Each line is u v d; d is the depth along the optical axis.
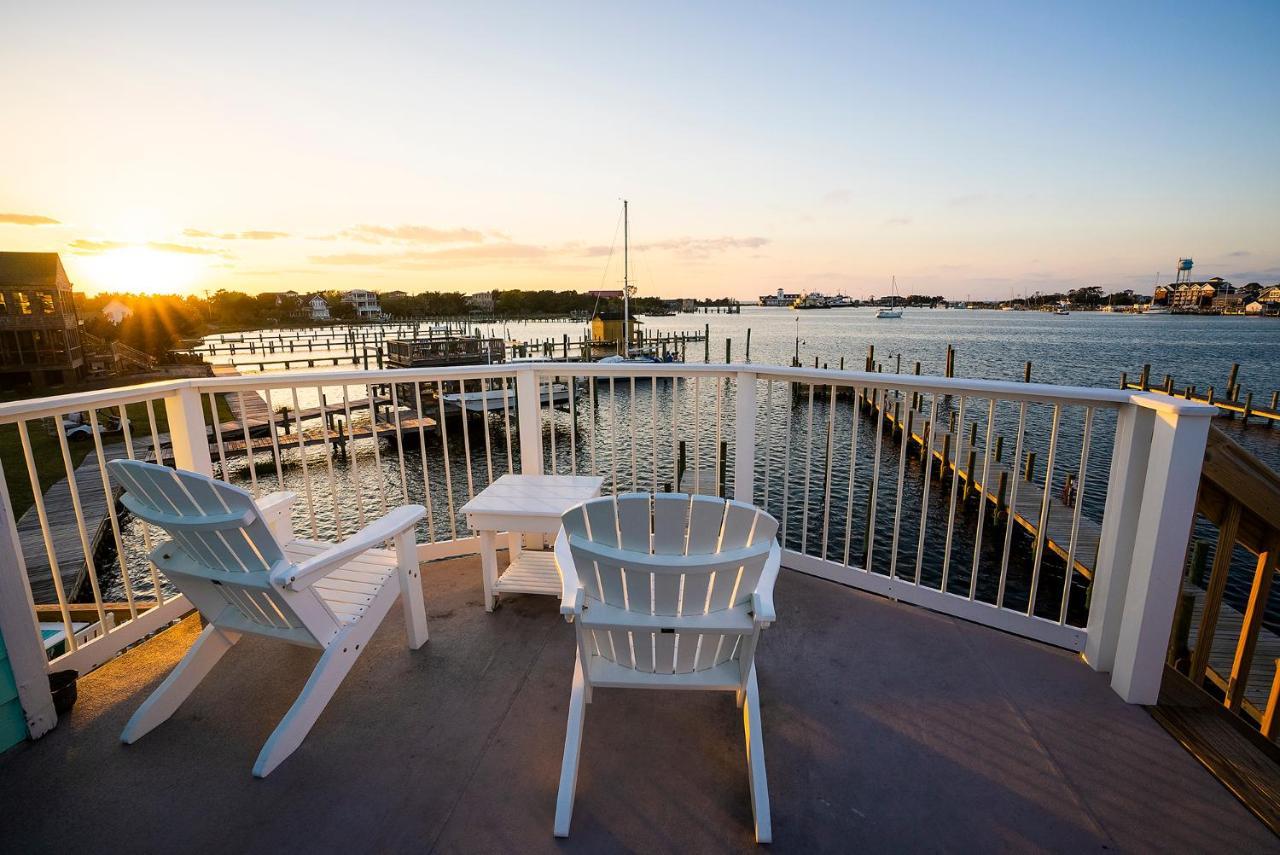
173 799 1.71
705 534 1.64
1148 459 2.07
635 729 1.98
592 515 1.67
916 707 2.10
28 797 1.72
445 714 2.08
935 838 1.55
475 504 2.73
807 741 1.93
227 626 2.04
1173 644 6.45
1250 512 2.15
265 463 19.00
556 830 1.54
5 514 1.83
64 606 2.34
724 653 1.78
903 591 2.86
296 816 1.64
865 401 27.50
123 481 1.82
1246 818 1.62
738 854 1.50
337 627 2.03
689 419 24.03
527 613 2.80
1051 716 2.05
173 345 55.41
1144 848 1.52
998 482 15.08
